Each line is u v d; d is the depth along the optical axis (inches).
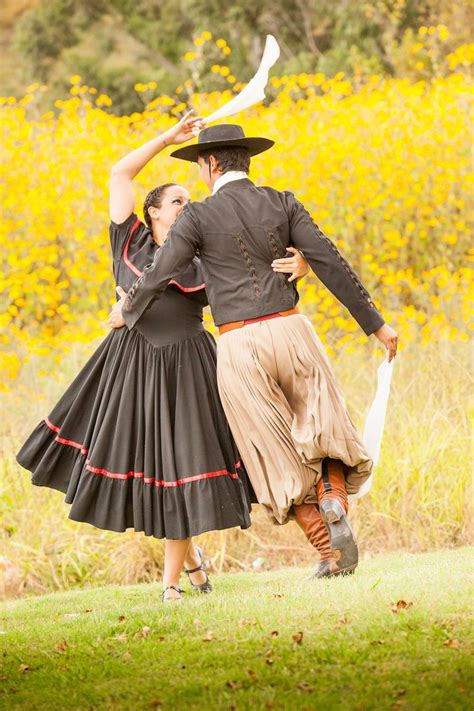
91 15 2316.7
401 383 770.8
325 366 438.3
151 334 450.6
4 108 1219.9
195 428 440.8
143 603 462.0
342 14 1931.6
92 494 447.8
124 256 465.1
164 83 2111.2
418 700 273.0
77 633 386.3
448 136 1043.9
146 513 442.0
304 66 1910.7
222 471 440.8
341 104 1170.6
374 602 375.6
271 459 431.5
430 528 629.9
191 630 366.3
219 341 438.9
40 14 2303.2
